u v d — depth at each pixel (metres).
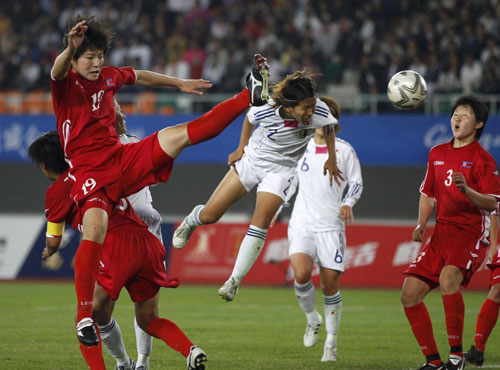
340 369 23.73
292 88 21.05
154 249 20.38
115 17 77.25
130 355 26.55
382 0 74.19
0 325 34.47
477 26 70.19
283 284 57.19
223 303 45.31
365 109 65.69
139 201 22.28
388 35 70.75
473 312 41.09
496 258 23.97
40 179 70.69
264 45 72.88
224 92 69.88
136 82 20.89
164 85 21.56
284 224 58.47
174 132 18.73
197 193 70.25
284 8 75.94
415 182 66.69
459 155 22.55
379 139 62.12
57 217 20.47
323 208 27.69
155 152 18.75
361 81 67.81
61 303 43.97
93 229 18.14
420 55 68.94
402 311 41.44
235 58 72.25
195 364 18.61
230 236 58.53
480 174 22.12
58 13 78.31
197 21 75.50
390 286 56.00
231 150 63.59
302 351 27.81
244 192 22.72
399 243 56.72
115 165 18.81
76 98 18.58
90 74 18.62
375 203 67.56
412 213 66.94
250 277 58.06
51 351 27.09
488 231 22.55
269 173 22.44
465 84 65.75
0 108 69.44
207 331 33.34
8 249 61.12
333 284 26.88
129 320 36.69
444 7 72.38
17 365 24.11
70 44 17.44
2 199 71.12
